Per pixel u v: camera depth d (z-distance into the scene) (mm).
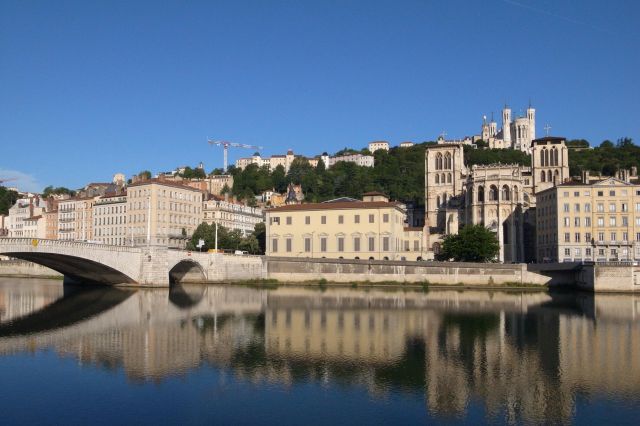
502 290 128750
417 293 119875
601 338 64500
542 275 131500
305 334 66188
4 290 120188
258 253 187250
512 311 88438
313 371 49000
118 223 197875
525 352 56750
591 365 51438
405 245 180625
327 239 163750
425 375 47906
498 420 37656
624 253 149625
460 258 149125
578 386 44812
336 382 45781
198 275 142625
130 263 122188
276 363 51781
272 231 169375
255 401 41219
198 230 180375
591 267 123188
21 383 45344
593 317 81688
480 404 40656
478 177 181000
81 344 59625
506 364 51781
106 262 115375
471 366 50969
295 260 143250
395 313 85312
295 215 167375
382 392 43312
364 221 161000
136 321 75250
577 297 113500
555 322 76562
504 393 43125
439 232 197375
